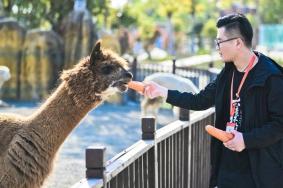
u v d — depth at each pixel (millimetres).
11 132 4473
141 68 17922
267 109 3756
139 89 4594
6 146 4430
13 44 17375
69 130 4629
